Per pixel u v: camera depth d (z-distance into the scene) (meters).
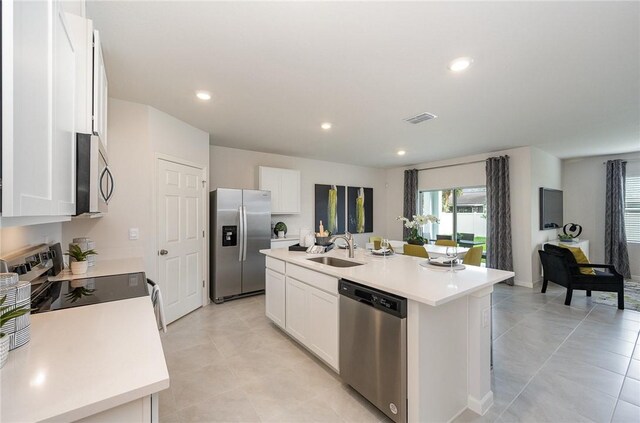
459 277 2.00
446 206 6.23
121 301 1.54
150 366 0.89
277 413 1.88
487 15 1.67
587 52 2.05
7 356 0.91
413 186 6.64
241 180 5.18
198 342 2.89
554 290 4.72
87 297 1.60
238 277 4.30
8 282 1.00
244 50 2.05
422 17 1.69
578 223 6.05
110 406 0.74
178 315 3.49
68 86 1.17
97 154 1.33
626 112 3.24
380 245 3.54
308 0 1.56
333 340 2.24
